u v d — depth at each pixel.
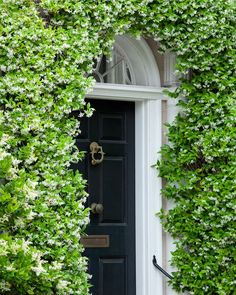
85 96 8.26
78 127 7.97
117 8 7.84
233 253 8.28
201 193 8.33
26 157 7.28
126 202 8.56
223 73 8.41
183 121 8.45
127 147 8.61
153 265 8.38
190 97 8.45
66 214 7.44
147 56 8.55
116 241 8.48
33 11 7.42
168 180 8.41
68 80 7.52
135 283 8.52
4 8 7.32
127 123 8.63
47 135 7.42
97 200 8.41
